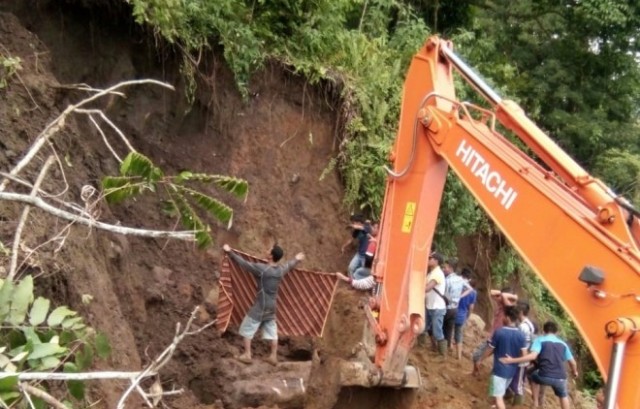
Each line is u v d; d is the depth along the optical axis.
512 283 18.61
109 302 8.25
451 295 13.92
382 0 17.59
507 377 11.56
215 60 12.62
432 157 8.12
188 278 11.27
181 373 10.30
